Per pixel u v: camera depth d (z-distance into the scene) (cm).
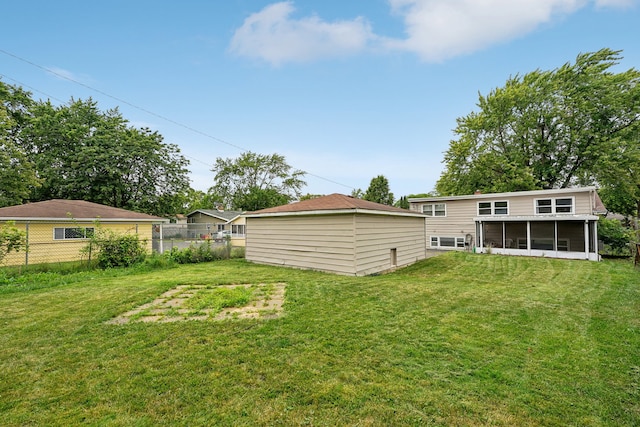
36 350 349
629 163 1767
